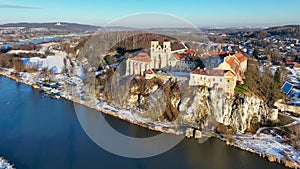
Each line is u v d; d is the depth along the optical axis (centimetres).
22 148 6019
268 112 7294
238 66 7950
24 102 9338
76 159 5512
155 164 5378
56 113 8219
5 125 7362
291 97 8600
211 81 7212
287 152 5938
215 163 5488
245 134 6781
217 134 6744
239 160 5666
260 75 8744
